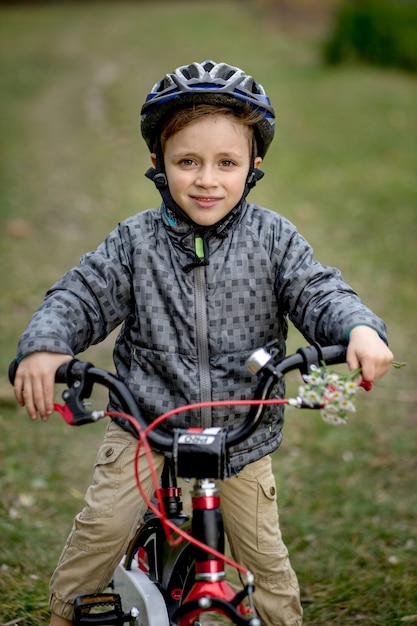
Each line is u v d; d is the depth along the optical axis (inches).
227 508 97.8
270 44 728.3
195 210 90.1
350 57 639.8
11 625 119.6
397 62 634.8
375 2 652.1
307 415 206.8
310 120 497.0
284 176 407.8
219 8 949.2
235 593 81.1
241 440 79.6
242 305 92.5
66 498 165.5
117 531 93.7
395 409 210.8
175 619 95.9
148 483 94.9
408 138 475.2
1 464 175.2
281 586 99.2
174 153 89.7
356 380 80.4
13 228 336.2
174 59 666.8
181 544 95.7
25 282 283.3
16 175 406.9
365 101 533.3
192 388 91.2
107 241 95.9
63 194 385.7
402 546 147.9
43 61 672.4
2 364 221.9
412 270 305.3
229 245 92.9
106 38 767.1
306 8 868.0
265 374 80.3
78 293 91.3
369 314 84.7
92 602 95.2
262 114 91.5
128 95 559.8
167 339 92.0
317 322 88.7
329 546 148.0
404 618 123.9
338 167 427.8
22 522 151.8
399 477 176.1
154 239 94.0
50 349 82.8
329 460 183.6
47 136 481.4
